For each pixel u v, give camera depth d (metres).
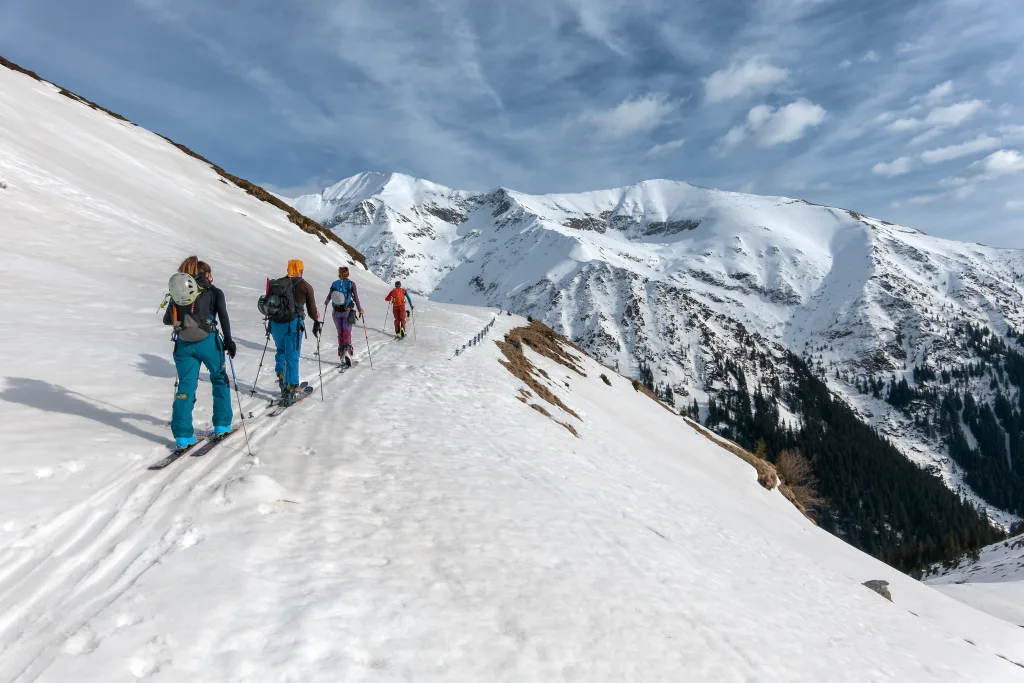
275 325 9.69
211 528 5.09
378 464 7.63
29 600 3.85
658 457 23.64
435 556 5.54
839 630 8.44
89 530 4.82
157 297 16.56
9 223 19.73
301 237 51.34
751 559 10.72
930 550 101.88
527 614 5.04
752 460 42.50
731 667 5.48
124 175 35.69
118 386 8.86
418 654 4.11
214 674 3.45
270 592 4.34
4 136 27.30
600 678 4.52
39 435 6.39
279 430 8.34
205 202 42.69
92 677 3.26
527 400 17.25
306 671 3.63
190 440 6.82
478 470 8.42
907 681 7.35
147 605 3.94
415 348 18.50
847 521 172.62
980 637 16.17
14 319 11.45
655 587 6.62
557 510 7.86
